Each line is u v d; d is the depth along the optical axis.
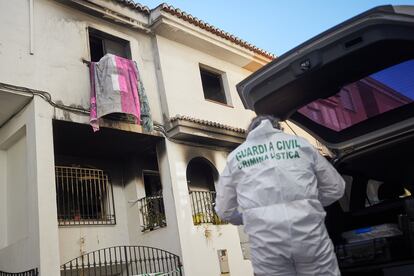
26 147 7.52
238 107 11.95
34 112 7.34
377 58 2.67
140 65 9.81
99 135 8.62
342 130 3.29
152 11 10.24
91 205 9.11
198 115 10.42
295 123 3.47
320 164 2.47
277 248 2.23
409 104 2.95
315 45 2.67
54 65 8.00
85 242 8.57
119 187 9.96
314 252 2.19
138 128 8.74
